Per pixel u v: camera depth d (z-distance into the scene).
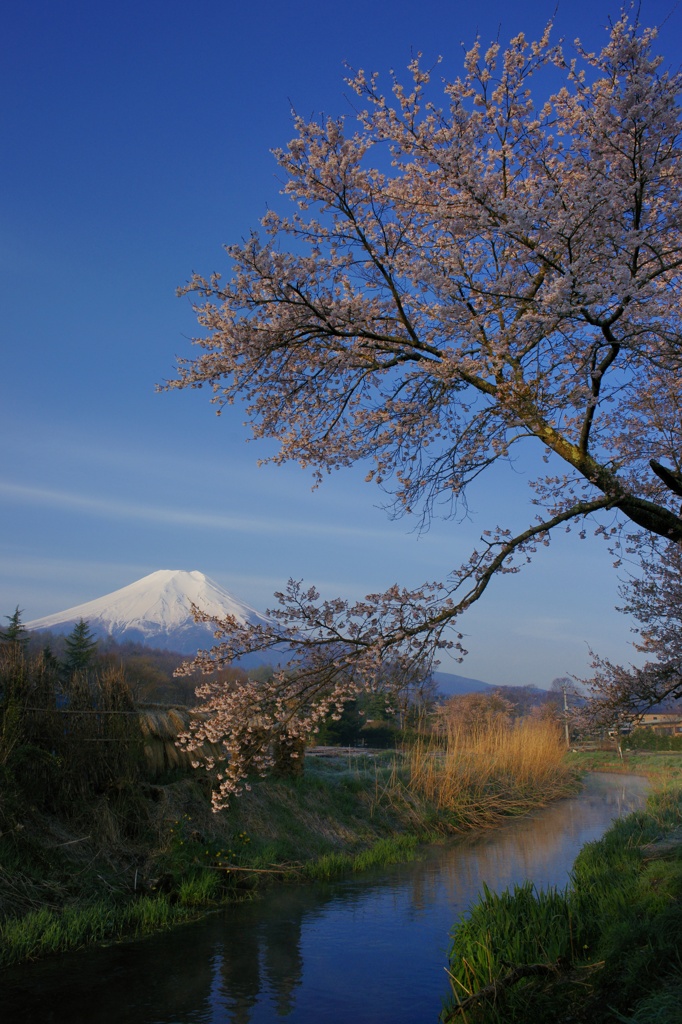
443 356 6.18
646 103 5.57
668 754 31.80
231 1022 6.94
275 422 7.48
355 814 16.72
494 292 5.73
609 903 8.20
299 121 6.65
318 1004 7.39
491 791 21.50
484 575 5.81
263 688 6.11
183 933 9.60
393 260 6.53
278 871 12.29
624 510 6.24
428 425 6.71
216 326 6.81
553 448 6.20
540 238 5.72
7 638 11.45
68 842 10.18
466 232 6.21
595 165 5.92
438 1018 7.04
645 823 14.52
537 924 7.86
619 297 5.39
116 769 11.45
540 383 6.19
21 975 7.97
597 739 9.36
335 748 28.59
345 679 6.07
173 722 13.10
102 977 7.99
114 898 9.88
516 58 6.62
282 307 6.57
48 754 10.58
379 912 10.84
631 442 7.68
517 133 6.88
